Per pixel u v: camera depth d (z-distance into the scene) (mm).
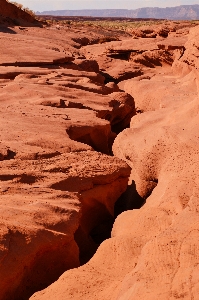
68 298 5125
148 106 18406
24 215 6375
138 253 5770
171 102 14758
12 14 37719
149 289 3938
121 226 7211
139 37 35438
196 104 10680
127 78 26812
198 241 4277
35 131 10172
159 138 9695
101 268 5727
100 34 52062
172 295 3688
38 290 5977
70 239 6484
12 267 5566
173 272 4059
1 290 5426
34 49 22766
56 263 6344
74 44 33844
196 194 5500
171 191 7555
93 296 5066
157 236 4750
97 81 19625
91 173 8359
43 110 12211
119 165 9016
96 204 8430
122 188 9117
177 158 8867
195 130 9555
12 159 8195
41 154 8680
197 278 3729
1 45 22484
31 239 5953
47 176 7816
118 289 4867
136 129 11555
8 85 14453
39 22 43156
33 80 16156
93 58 31531
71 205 7109
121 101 15867
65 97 14180
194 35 14695
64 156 8812
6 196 6914
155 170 9484
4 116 11258
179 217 5109
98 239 8367
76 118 11906
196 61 13172
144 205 8531
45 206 6750
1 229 5859
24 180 7523
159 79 22266
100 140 11953
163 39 31594
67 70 19469
